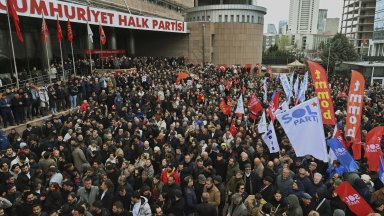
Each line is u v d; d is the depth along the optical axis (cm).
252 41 5116
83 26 2981
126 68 2758
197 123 1302
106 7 3444
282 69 6222
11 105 1355
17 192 724
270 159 1001
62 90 1630
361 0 9606
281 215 651
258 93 2200
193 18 5553
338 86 2720
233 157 866
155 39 4653
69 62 2356
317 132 786
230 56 4972
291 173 770
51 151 973
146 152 943
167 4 5428
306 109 787
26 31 2472
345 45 5894
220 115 1438
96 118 1349
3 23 2250
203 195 682
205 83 2422
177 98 1720
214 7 5216
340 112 1529
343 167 820
